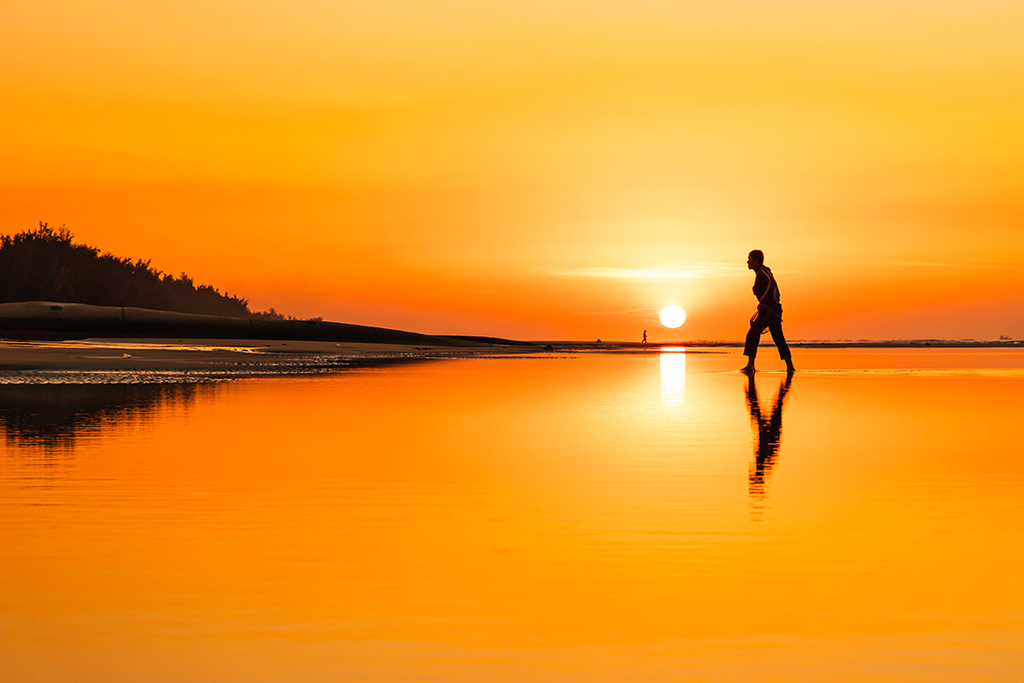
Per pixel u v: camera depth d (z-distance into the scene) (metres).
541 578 6.47
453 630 5.39
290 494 9.70
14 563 6.86
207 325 98.06
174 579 6.43
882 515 8.59
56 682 4.66
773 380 34.66
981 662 4.90
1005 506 9.02
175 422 16.98
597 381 33.38
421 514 8.70
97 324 89.75
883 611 5.71
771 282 41.44
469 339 142.50
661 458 12.45
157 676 4.73
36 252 109.50
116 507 8.98
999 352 118.06
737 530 7.98
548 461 12.14
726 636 5.29
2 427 15.99
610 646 5.14
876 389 28.59
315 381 31.55
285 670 4.80
